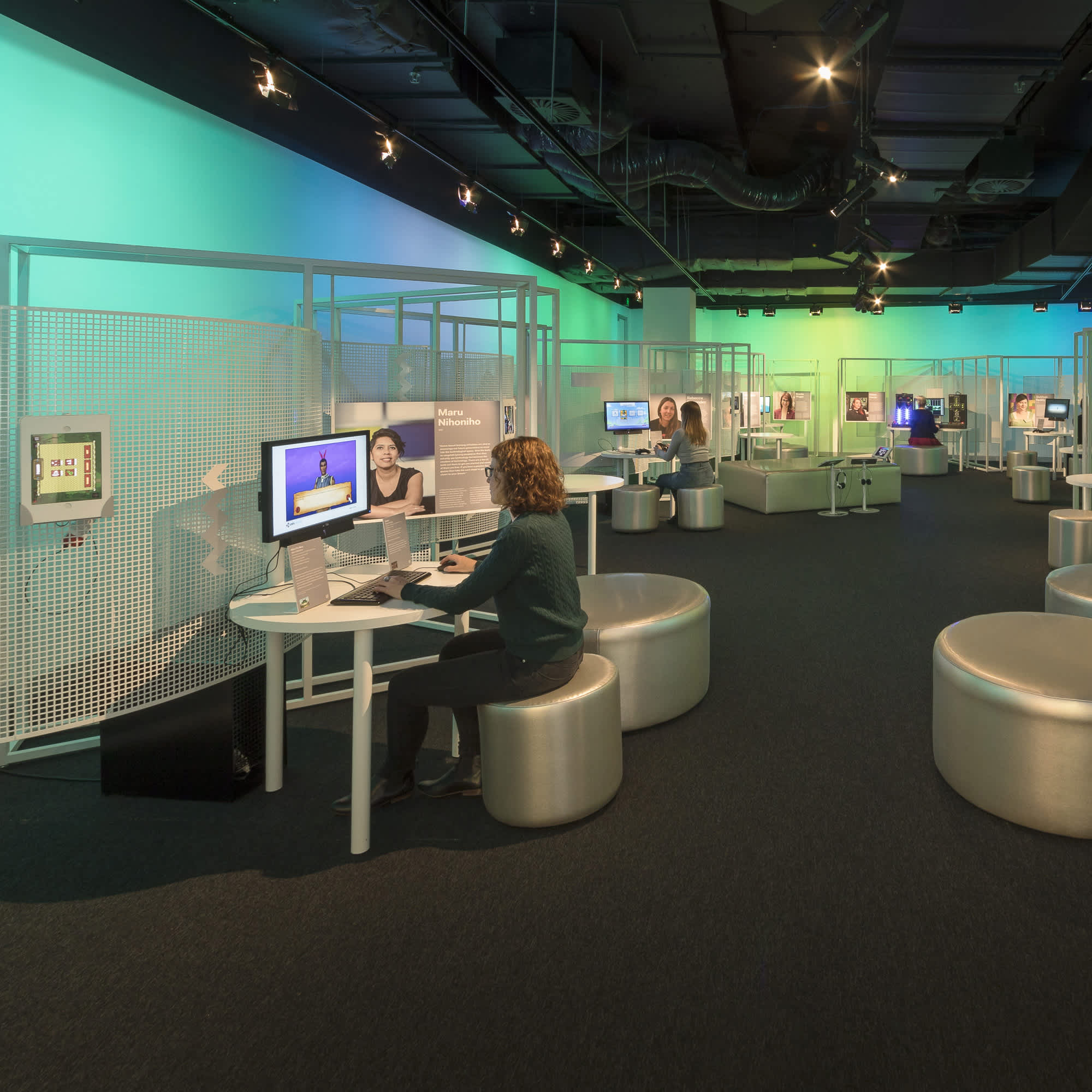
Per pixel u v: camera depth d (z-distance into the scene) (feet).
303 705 11.70
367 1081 5.12
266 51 15.23
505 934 6.57
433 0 13.00
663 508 32.63
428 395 12.57
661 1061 5.26
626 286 46.09
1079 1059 5.23
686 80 22.35
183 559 8.35
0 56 12.90
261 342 9.19
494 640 9.07
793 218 38.93
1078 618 10.03
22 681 7.36
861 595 17.95
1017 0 15.92
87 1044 5.44
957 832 8.08
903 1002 5.76
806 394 51.98
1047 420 44.16
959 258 45.37
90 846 8.00
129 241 15.57
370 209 23.99
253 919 6.79
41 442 7.29
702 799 8.83
